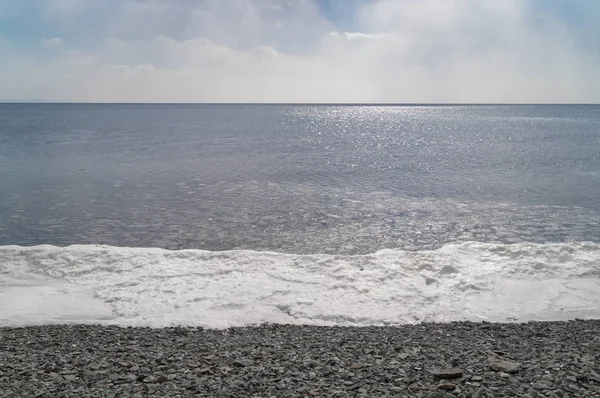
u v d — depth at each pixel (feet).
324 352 22.41
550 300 31.91
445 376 19.04
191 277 34.88
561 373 19.43
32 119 345.92
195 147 153.28
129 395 17.29
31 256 37.45
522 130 264.11
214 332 26.07
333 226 58.49
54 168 104.73
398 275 35.32
